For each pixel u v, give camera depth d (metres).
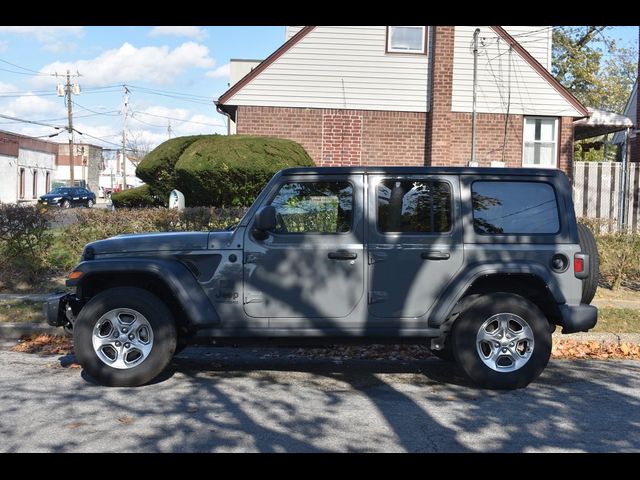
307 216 6.44
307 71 16.61
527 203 6.51
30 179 53.41
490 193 6.50
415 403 6.03
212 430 5.21
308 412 5.71
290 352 8.17
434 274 6.36
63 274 12.17
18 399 5.96
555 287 6.38
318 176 6.43
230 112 17.61
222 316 6.34
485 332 6.38
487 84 16.80
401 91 16.77
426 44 16.73
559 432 5.29
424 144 16.89
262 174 13.66
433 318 6.29
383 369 7.37
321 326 6.35
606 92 35.12
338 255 6.30
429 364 7.62
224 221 12.16
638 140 20.08
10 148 48.75
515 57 16.80
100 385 6.43
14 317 9.05
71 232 12.44
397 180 6.43
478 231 6.43
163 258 6.36
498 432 5.27
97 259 6.39
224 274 6.32
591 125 17.52
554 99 16.89
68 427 5.23
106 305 6.25
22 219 11.54
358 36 16.62
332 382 6.77
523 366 6.36
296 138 16.67
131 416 5.51
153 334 6.27
